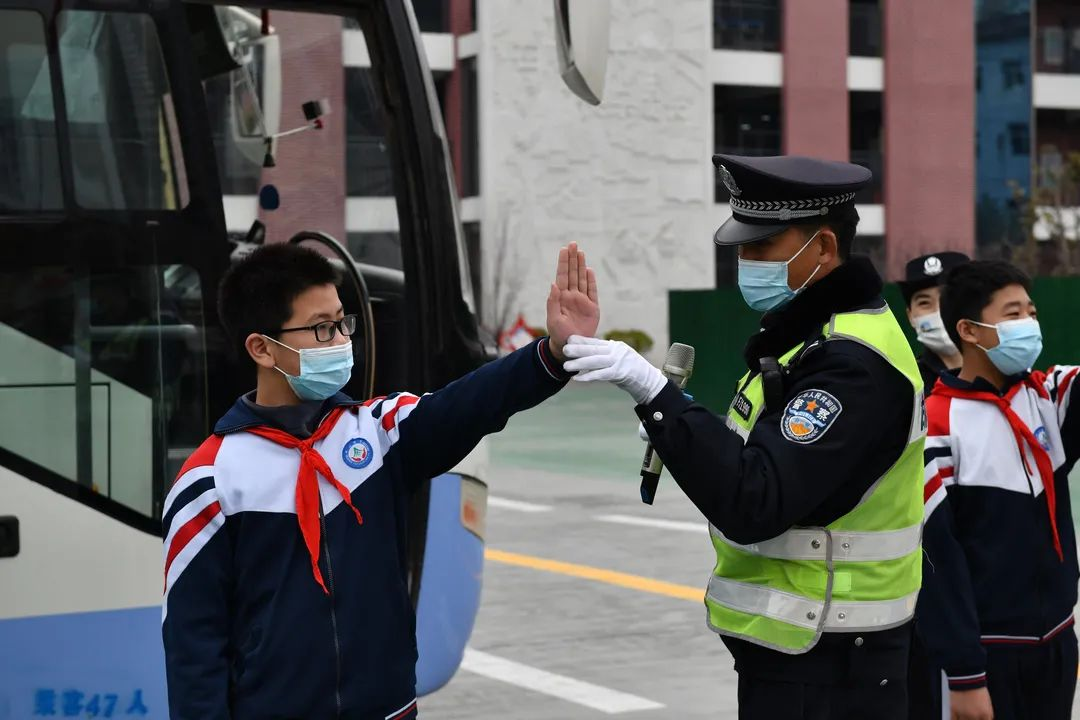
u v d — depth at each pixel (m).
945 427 4.57
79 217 5.23
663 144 38.00
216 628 3.38
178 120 5.38
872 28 40.62
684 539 12.17
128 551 5.21
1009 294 4.56
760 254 3.59
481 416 3.47
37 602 5.06
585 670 8.01
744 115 40.78
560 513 13.70
